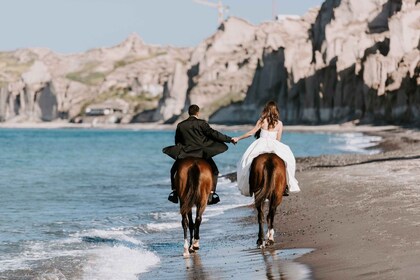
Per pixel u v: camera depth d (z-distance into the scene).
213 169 14.72
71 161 62.88
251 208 23.44
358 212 18.16
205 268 12.91
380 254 11.77
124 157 70.56
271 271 11.70
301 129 186.75
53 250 16.14
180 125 14.75
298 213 20.20
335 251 12.88
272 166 14.07
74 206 26.53
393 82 175.12
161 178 41.53
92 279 12.38
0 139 145.38
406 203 18.73
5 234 19.14
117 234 18.94
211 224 20.00
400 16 191.88
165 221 21.75
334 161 44.41
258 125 15.15
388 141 83.38
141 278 12.37
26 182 38.62
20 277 12.74
